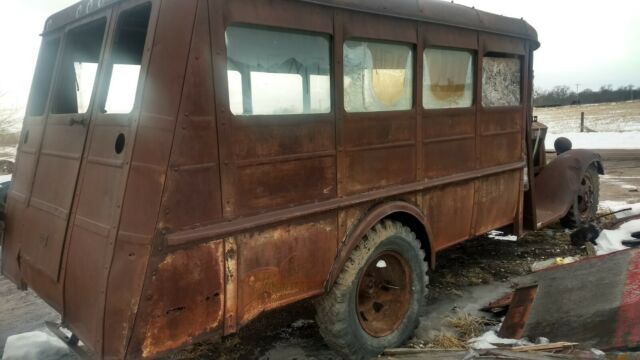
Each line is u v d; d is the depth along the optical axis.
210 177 2.40
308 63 2.90
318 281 3.01
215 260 2.46
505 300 4.01
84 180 2.66
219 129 2.42
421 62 3.60
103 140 2.56
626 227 5.88
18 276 3.31
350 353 3.21
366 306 3.48
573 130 24.34
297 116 2.78
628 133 21.58
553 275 3.80
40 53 3.66
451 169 3.96
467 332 3.71
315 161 2.90
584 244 5.70
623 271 3.39
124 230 2.28
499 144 4.54
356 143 3.15
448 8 3.79
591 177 6.61
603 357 2.69
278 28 2.69
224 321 2.54
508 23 4.49
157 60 2.30
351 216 3.17
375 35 3.22
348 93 3.13
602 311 3.06
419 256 3.62
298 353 3.51
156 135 2.27
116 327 2.28
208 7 2.36
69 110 3.37
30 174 3.32
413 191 3.56
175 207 2.28
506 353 2.86
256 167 2.60
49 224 2.91
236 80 2.58
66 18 3.30
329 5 2.90
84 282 2.50
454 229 4.05
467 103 4.16
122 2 2.70
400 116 3.44
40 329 3.93
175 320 2.35
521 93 4.86
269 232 2.69
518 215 4.91
